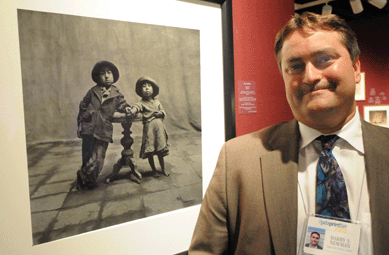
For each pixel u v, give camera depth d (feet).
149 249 2.74
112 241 2.50
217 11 3.23
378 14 9.42
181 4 2.90
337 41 1.76
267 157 2.12
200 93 3.11
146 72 2.67
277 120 4.39
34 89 2.10
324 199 1.84
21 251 2.07
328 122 1.81
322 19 1.79
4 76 1.99
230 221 2.17
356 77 1.92
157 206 2.80
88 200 2.36
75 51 2.27
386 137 1.89
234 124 3.38
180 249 2.97
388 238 1.64
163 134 2.82
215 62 3.24
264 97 4.17
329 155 1.90
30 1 2.07
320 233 1.77
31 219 2.11
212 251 2.19
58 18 2.18
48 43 2.15
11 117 2.02
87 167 2.35
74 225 2.30
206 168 3.19
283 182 1.99
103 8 2.39
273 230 1.88
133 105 2.60
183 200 2.99
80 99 2.30
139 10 2.60
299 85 1.82
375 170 1.76
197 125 3.10
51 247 2.19
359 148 1.87
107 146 2.45
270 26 4.27
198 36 3.06
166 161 2.85
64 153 2.23
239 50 3.79
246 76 3.88
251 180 2.08
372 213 1.69
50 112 2.17
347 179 1.85
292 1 4.75
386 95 9.55
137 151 2.64
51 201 2.19
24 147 2.07
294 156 2.04
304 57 1.79
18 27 2.03
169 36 2.82
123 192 2.56
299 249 1.83
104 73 2.42
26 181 2.08
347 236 1.71
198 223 2.34
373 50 9.77
